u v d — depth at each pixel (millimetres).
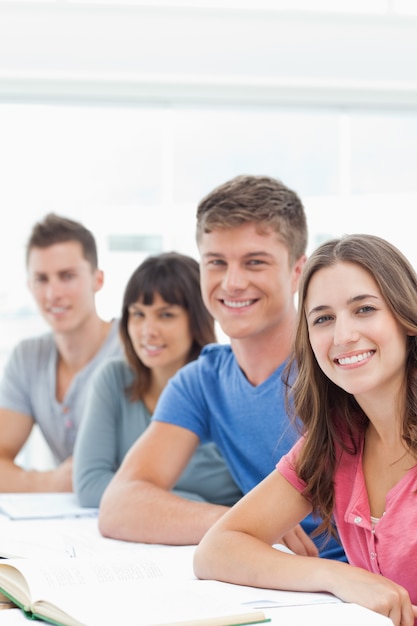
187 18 4359
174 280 2488
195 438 2160
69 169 4504
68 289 3068
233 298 2025
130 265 4551
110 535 2016
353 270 1458
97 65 4332
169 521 1932
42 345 3189
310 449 1583
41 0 4227
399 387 1495
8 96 4438
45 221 3141
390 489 1517
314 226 4707
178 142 4586
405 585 1445
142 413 2590
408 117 4734
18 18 4250
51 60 4297
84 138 4508
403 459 1502
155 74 4387
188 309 2502
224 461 2400
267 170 4668
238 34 4410
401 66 4527
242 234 2008
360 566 1573
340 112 4691
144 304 2494
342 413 1594
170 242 4602
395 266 1468
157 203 4582
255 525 1573
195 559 1553
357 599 1318
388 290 1446
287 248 2057
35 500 2594
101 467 2541
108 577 1456
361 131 4715
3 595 1469
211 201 2057
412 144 4734
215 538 1546
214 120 4613
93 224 4527
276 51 4438
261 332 2033
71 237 3105
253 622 1201
